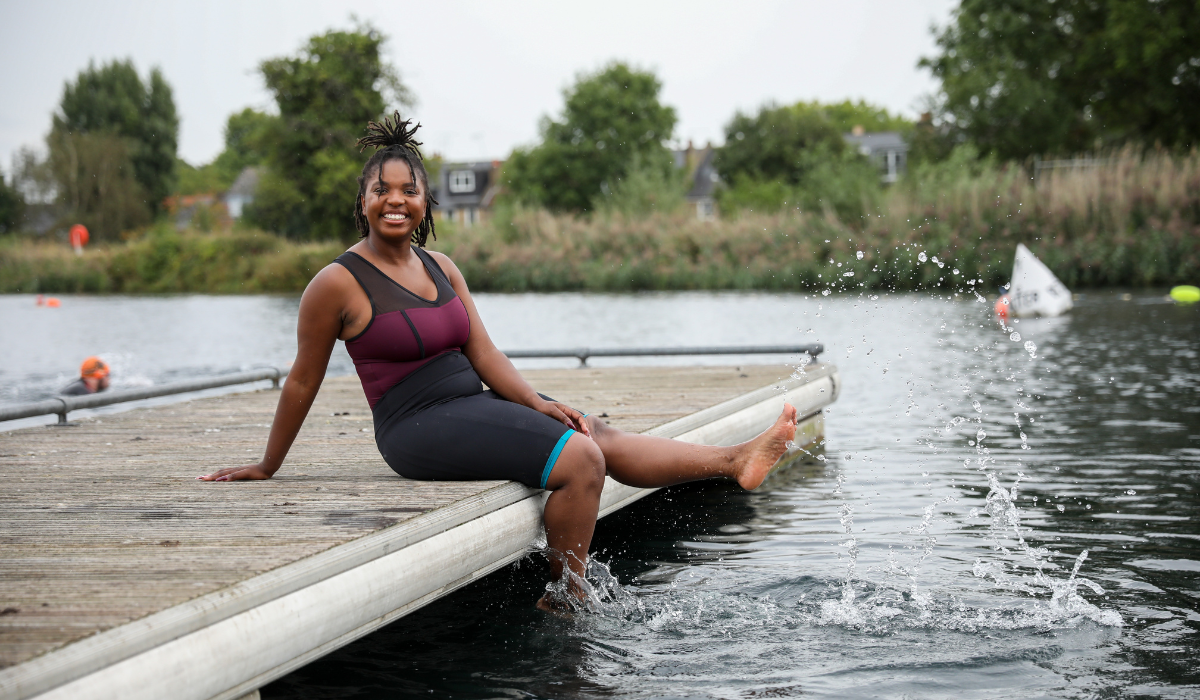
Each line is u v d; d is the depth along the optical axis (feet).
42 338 54.70
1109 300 60.80
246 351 46.06
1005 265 75.10
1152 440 18.79
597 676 8.73
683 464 10.89
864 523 13.82
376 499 9.94
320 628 7.62
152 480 11.66
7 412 15.33
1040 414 22.39
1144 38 102.68
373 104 142.82
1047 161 109.81
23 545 8.54
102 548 8.36
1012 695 8.02
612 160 174.40
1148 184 76.79
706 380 21.42
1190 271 72.54
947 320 50.70
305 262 127.54
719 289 91.86
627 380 21.79
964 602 10.34
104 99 209.15
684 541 13.30
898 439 20.22
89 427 16.81
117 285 132.77
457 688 8.61
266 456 11.28
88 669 5.93
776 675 8.61
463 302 11.16
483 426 10.35
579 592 10.53
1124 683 8.21
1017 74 113.09
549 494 10.81
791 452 18.72
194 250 132.67
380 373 10.70
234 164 305.73
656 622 10.11
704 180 212.43
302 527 8.84
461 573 9.35
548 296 89.45
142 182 209.46
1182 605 10.06
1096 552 11.92
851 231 85.56
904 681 8.37
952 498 15.02
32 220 185.06
